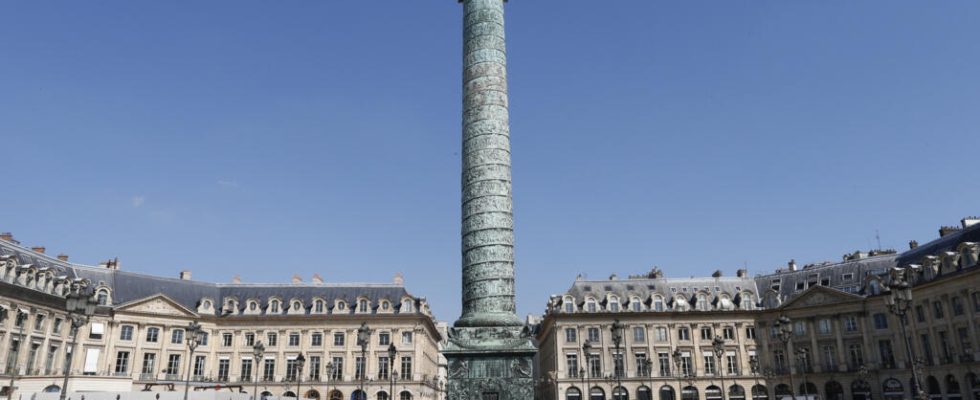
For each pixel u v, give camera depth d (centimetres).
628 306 7081
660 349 6906
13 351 5275
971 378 5375
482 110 3462
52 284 5881
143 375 6462
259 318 6931
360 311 7031
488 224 3306
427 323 7438
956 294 5547
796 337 6881
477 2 3662
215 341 6912
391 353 4212
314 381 6738
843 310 6631
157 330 6669
